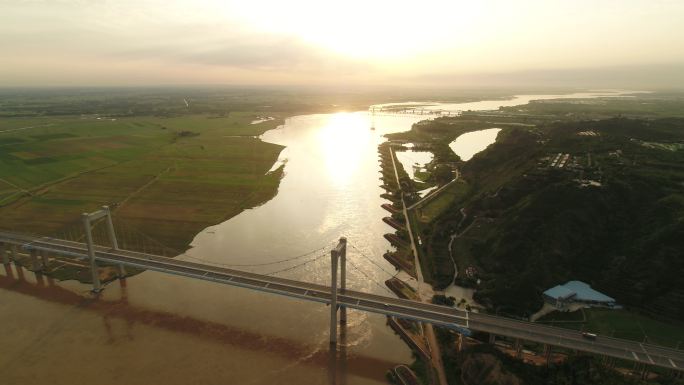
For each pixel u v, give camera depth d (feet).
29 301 300.40
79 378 227.20
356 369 237.04
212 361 241.14
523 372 220.02
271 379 228.84
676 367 206.08
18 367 235.20
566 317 274.57
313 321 279.08
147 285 321.32
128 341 257.34
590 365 219.20
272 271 339.98
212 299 303.27
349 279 330.54
